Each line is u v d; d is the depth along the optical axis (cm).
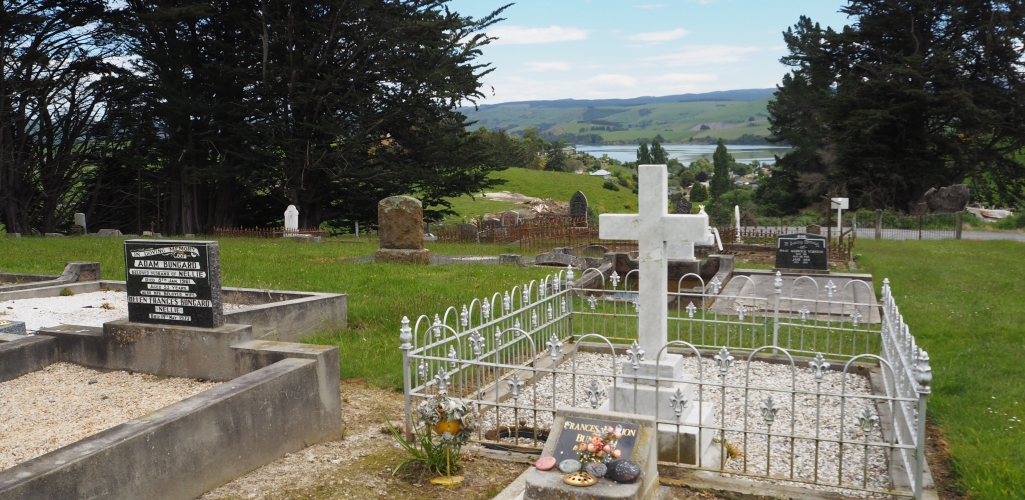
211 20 3331
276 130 3300
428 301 1249
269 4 3183
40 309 1213
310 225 3747
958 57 4284
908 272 1764
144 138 3572
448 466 566
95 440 475
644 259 656
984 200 4875
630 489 478
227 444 554
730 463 618
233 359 732
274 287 1406
